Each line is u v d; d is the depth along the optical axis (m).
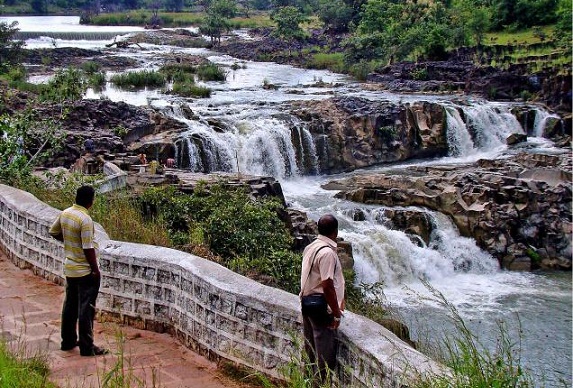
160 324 8.42
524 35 66.88
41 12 132.00
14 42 57.66
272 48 75.81
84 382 6.73
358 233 22.94
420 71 53.59
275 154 31.47
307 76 59.22
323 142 33.16
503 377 5.12
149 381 7.07
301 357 6.54
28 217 10.63
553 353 16.31
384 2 74.88
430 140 36.31
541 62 53.00
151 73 50.34
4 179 14.79
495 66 53.97
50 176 16.06
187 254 8.41
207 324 7.70
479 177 27.19
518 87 47.28
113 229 11.41
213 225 14.70
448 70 53.34
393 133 35.16
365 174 32.22
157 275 8.38
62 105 25.41
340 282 6.13
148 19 113.69
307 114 34.25
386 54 63.44
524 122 40.28
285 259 13.83
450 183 26.30
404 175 31.28
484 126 38.59
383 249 22.30
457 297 20.58
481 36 64.69
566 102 43.00
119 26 110.81
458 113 37.78
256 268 13.45
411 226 24.27
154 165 22.91
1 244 11.79
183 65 57.78
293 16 79.00
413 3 78.69
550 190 25.88
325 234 6.18
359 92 47.94
